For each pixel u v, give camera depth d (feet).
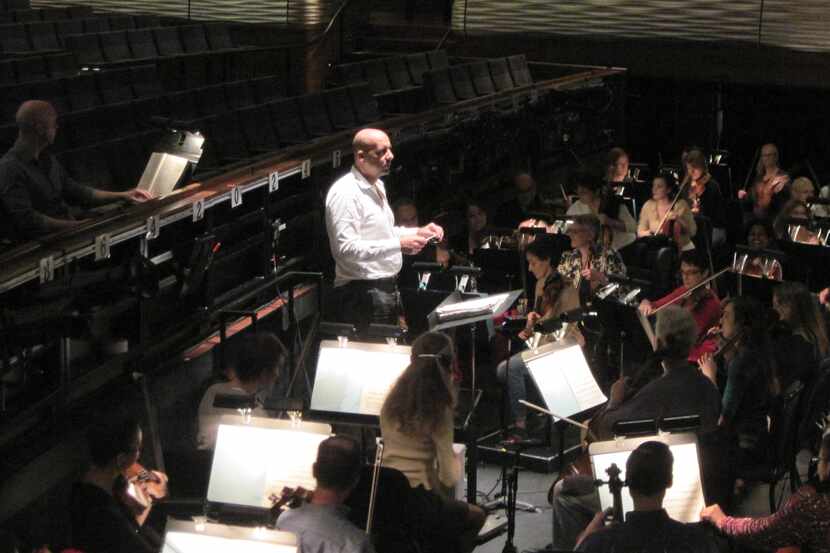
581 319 28.30
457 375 27.20
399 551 18.92
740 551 20.65
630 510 18.84
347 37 62.95
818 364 26.50
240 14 61.77
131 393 25.00
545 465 28.04
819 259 35.12
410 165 40.60
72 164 29.60
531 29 61.82
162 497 19.53
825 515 18.04
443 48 62.69
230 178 29.30
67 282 25.25
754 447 24.70
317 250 35.19
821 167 62.75
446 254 33.86
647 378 23.44
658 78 61.67
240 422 18.75
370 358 21.75
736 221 46.73
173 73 53.31
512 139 47.67
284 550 14.85
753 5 57.62
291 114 38.99
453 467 20.65
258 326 30.30
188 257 28.66
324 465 16.29
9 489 21.25
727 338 26.02
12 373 22.97
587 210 41.11
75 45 49.60
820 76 56.90
